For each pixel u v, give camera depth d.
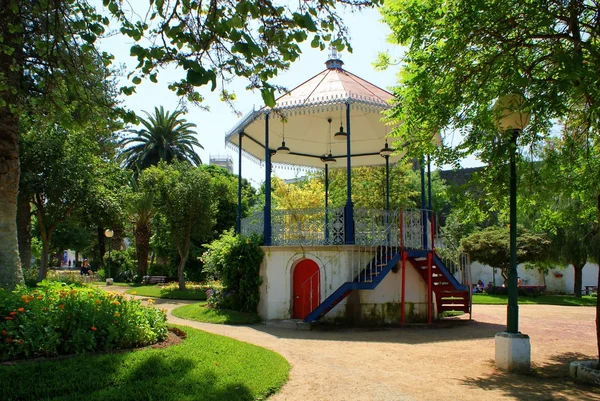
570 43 8.07
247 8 5.35
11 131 8.74
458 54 8.53
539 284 35.44
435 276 14.82
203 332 9.31
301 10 5.81
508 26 7.93
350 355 8.99
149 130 39.41
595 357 9.38
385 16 8.85
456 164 8.77
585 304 24.47
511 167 8.43
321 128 18.11
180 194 25.38
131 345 7.24
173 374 6.15
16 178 8.84
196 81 4.66
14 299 6.77
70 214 22.45
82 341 6.55
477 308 20.31
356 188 29.27
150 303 8.58
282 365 7.52
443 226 36.62
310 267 14.05
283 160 20.50
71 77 7.54
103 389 5.43
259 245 14.77
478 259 28.95
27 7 7.76
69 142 20.38
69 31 7.41
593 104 6.91
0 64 8.04
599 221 8.83
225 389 5.84
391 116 9.33
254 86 5.97
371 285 12.55
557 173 9.84
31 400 5.05
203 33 5.79
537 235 27.86
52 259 50.91
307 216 14.73
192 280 33.00
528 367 7.91
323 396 6.19
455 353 9.45
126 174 32.19
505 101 7.69
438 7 8.36
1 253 8.48
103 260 41.06
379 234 13.97
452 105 8.48
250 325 13.15
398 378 7.29
